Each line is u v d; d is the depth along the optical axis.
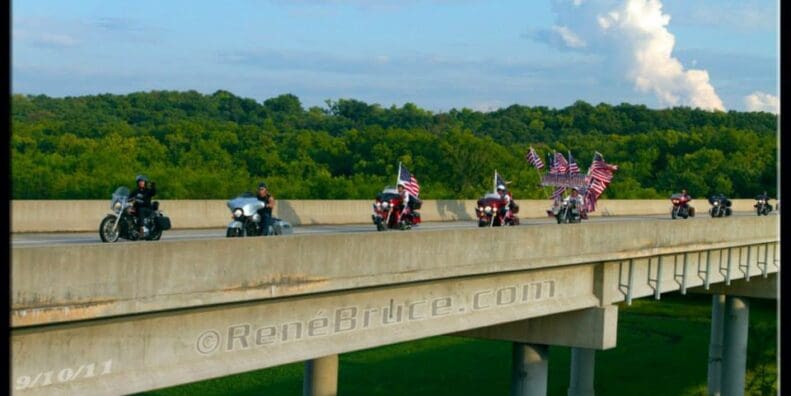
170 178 104.19
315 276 20.91
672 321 83.56
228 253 18.42
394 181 127.44
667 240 38.59
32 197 95.81
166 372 17.83
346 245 21.95
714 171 155.50
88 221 40.22
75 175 98.69
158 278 16.83
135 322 17.16
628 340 74.69
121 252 16.05
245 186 108.69
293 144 139.38
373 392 53.34
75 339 15.97
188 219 44.91
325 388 31.72
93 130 128.88
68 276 15.07
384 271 23.33
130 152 116.94
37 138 110.12
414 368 59.31
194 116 193.50
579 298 33.84
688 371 65.00
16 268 14.18
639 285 38.50
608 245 34.16
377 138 137.75
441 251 25.62
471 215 66.31
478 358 62.66
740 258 49.88
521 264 29.05
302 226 51.94
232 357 19.61
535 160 67.88
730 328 58.34
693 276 44.25
